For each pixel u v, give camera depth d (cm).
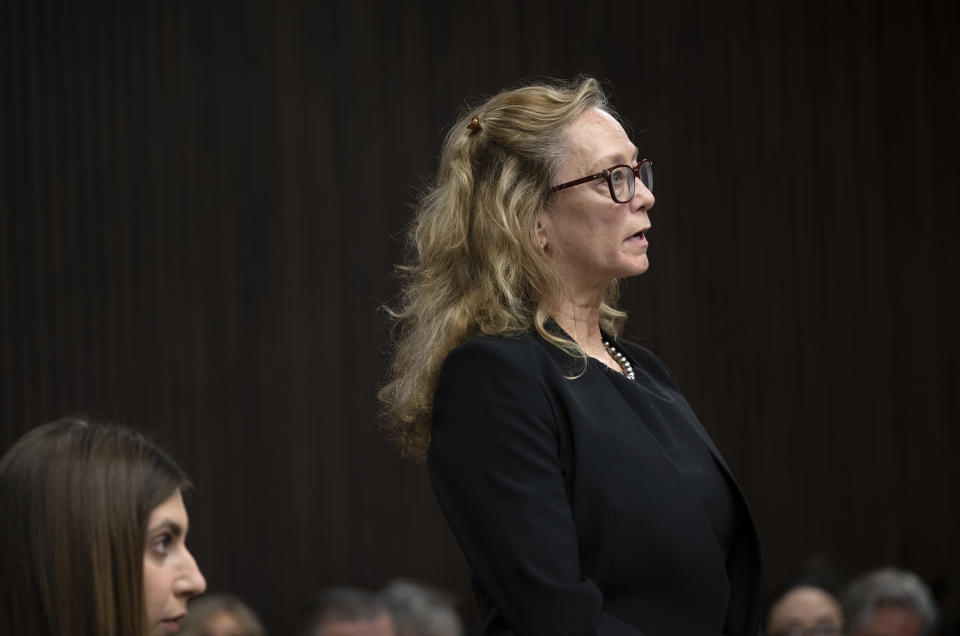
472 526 607
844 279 2805
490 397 618
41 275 2323
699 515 618
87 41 2380
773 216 2781
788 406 2767
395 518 2498
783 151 2791
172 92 2433
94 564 515
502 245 670
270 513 2433
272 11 2508
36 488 519
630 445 622
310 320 2488
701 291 2731
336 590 1484
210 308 2433
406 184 2552
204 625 1455
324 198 2511
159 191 2412
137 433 561
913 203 2839
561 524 592
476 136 700
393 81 2567
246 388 2439
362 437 2497
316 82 2523
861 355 2805
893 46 2845
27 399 2295
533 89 701
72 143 2359
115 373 2356
